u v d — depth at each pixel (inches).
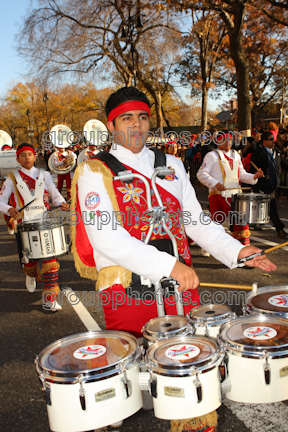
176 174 80.1
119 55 1060.5
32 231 159.8
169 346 64.4
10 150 493.7
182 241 76.7
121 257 66.1
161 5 695.7
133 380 61.4
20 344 144.6
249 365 60.3
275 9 834.8
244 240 211.6
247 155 374.6
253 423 94.2
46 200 190.5
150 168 76.2
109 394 58.9
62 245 166.1
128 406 60.5
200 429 61.9
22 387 115.8
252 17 1022.4
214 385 59.3
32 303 187.0
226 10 592.7
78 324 159.0
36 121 2113.7
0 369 127.1
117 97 73.7
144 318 73.7
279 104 1546.5
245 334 65.1
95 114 2018.9
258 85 1373.0
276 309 72.6
